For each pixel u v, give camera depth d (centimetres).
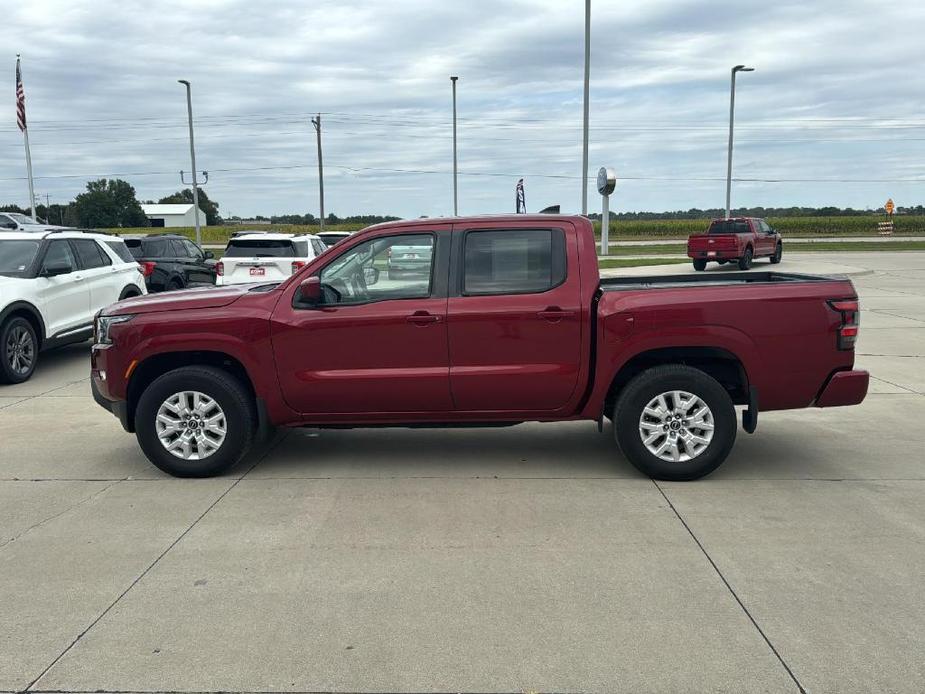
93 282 1120
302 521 494
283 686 315
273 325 570
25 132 3347
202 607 381
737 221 2914
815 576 410
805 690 310
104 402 614
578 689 312
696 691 310
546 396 573
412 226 577
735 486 558
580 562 429
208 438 582
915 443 670
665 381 556
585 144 2562
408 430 728
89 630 360
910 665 326
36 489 562
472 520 493
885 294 1919
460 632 356
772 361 558
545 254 572
